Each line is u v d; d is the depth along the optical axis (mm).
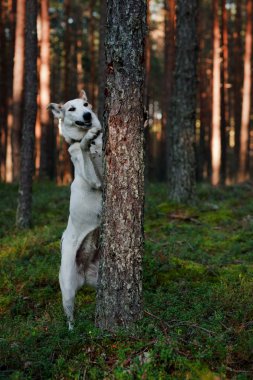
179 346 4281
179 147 11469
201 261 7648
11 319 5902
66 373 4180
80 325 4906
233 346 4328
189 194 11523
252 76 24781
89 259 5766
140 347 4207
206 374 3963
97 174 5512
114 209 4512
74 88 27250
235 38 23703
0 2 20844
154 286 6668
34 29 10109
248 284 6152
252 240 8461
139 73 4484
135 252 4551
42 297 6816
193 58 11281
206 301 5535
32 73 10156
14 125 17562
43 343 4676
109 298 4566
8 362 4387
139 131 4520
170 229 9719
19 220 10375
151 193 13852
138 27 4438
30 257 8352
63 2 26266
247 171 21594
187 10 11234
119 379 3918
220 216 10547
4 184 16875
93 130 5098
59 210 12156
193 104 11398
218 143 17938
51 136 26641
